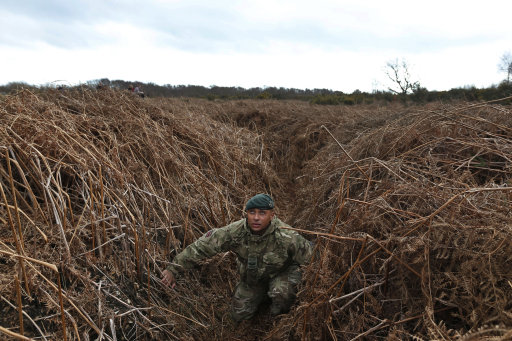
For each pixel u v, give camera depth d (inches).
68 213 113.1
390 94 558.6
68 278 94.6
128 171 140.3
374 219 85.6
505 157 116.2
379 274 82.4
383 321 72.7
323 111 365.7
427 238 72.3
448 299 70.6
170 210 138.9
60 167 118.0
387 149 145.8
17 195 110.3
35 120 129.9
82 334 84.7
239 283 112.2
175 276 109.3
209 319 111.1
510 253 64.9
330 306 80.2
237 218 158.1
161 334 98.1
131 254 112.7
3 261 90.6
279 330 89.7
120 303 98.2
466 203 79.4
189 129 214.8
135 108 217.5
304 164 277.0
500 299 60.6
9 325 79.0
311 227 139.3
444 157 130.0
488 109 158.9
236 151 224.7
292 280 102.8
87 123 163.0
